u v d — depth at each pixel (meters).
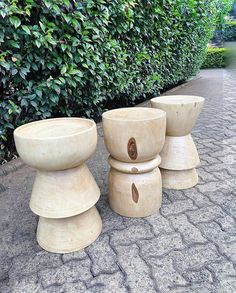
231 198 1.58
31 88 1.86
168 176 1.69
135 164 1.36
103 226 1.37
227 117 3.41
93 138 1.16
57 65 1.91
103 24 2.12
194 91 5.30
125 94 3.09
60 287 1.04
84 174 1.24
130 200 1.41
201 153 2.26
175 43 4.01
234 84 6.05
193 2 3.82
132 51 2.83
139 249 1.21
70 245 1.20
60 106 2.25
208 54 9.77
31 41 1.70
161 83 4.02
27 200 1.66
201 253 1.17
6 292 1.04
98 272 1.10
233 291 0.99
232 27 12.64
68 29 1.85
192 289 1.00
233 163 2.04
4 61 1.63
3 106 1.79
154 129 1.29
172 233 1.30
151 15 2.86
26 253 1.22
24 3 1.63
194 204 1.53
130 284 1.04
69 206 1.16
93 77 2.18
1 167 2.00
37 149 1.04
